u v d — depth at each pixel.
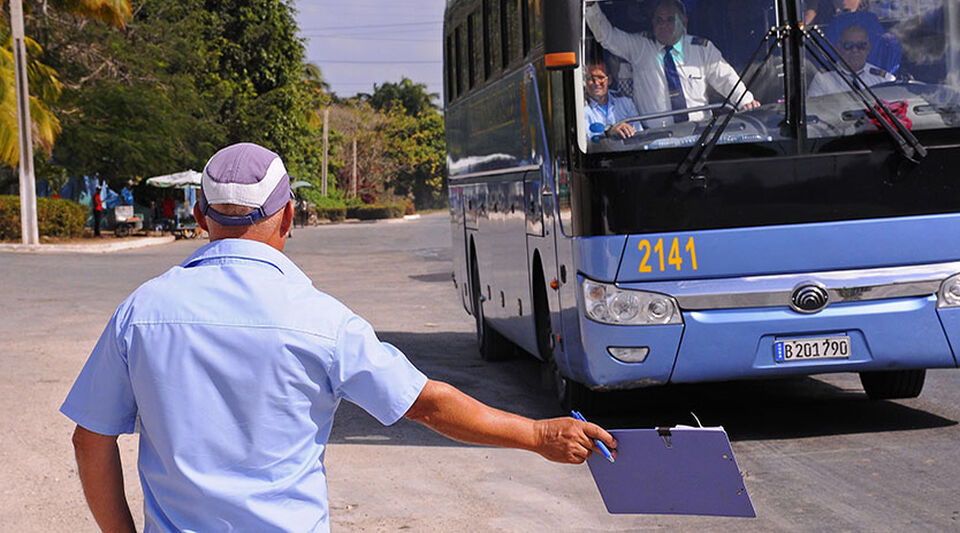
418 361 12.61
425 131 109.81
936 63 7.77
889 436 8.02
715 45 7.77
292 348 2.55
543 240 9.04
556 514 6.43
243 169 2.67
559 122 8.05
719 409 9.30
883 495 6.53
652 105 7.72
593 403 9.05
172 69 45.44
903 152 7.61
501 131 10.82
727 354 7.62
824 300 7.60
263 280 2.60
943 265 7.69
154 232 45.59
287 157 58.91
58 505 6.79
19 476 7.46
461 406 2.76
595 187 7.64
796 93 7.69
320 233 50.47
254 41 56.44
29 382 10.86
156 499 2.58
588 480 7.23
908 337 7.65
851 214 7.64
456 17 13.34
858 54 7.73
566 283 8.24
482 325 12.54
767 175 7.61
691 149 7.60
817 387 10.13
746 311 7.61
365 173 99.94
